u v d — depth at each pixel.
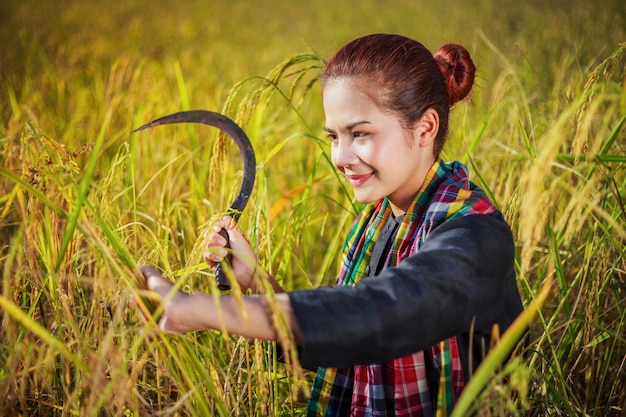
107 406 1.89
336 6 16.16
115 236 1.88
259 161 3.73
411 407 1.74
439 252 1.52
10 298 1.95
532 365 2.21
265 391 1.86
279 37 11.34
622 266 2.64
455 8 12.13
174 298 1.47
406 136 1.76
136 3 15.99
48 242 2.09
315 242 3.85
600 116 3.37
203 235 1.79
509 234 1.70
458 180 1.81
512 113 3.30
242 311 1.36
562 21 7.43
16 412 1.96
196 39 10.87
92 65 6.60
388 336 1.40
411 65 1.76
